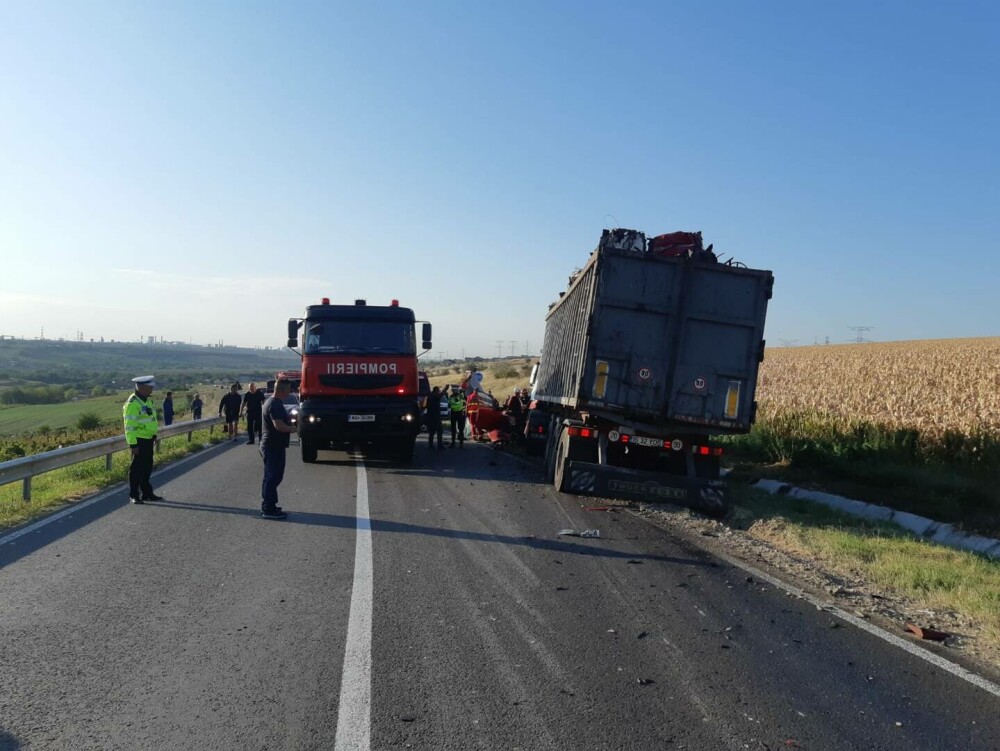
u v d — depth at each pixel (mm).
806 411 22250
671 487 11102
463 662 5066
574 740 4035
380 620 5867
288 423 10000
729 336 10922
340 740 3979
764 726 4266
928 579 7496
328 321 16109
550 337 17141
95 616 5898
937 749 4059
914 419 21297
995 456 13953
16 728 4074
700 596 6770
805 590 7098
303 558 7758
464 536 8961
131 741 3945
